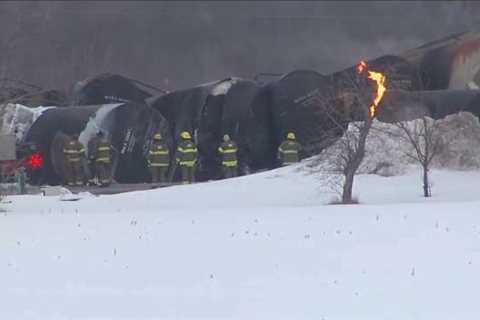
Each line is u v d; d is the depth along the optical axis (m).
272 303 33.84
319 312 32.47
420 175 89.81
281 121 114.19
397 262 40.88
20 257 43.62
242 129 118.00
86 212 68.19
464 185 85.56
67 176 114.00
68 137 115.44
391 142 93.69
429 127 90.19
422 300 34.03
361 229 50.75
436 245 44.78
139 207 79.50
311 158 103.50
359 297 34.59
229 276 38.66
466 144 93.81
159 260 42.38
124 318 31.92
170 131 121.25
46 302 34.34
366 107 76.12
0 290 36.38
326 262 41.25
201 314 32.38
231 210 65.44
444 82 126.25
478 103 106.06
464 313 32.12
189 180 109.94
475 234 47.66
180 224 54.97
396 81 110.31
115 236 49.97
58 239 49.16
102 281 37.97
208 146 119.75
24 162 113.38
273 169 112.44
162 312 32.72
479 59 125.06
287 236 48.81
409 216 55.94
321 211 61.06
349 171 75.62
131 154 116.25
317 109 110.25
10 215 62.94
